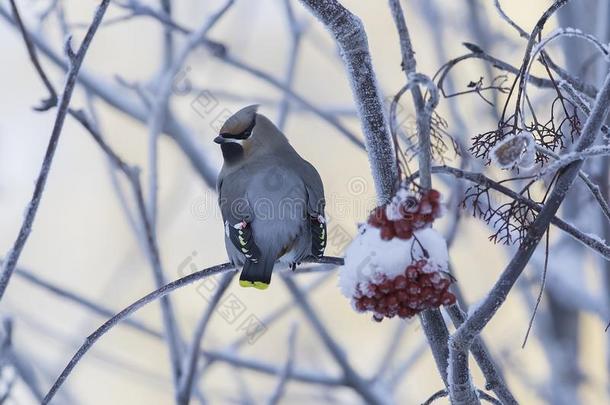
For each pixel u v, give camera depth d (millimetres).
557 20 10906
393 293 5270
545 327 12219
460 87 12359
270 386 14109
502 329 14695
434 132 5473
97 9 6184
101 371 16203
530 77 6984
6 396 8688
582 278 11594
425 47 14336
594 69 10625
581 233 5641
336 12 5922
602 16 9422
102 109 15250
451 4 13453
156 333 10547
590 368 13586
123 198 9836
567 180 5410
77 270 17438
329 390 13359
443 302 5285
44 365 12219
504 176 10758
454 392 5770
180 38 12289
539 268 11609
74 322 15359
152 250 8938
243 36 13773
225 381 14219
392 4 5086
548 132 5910
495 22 13484
